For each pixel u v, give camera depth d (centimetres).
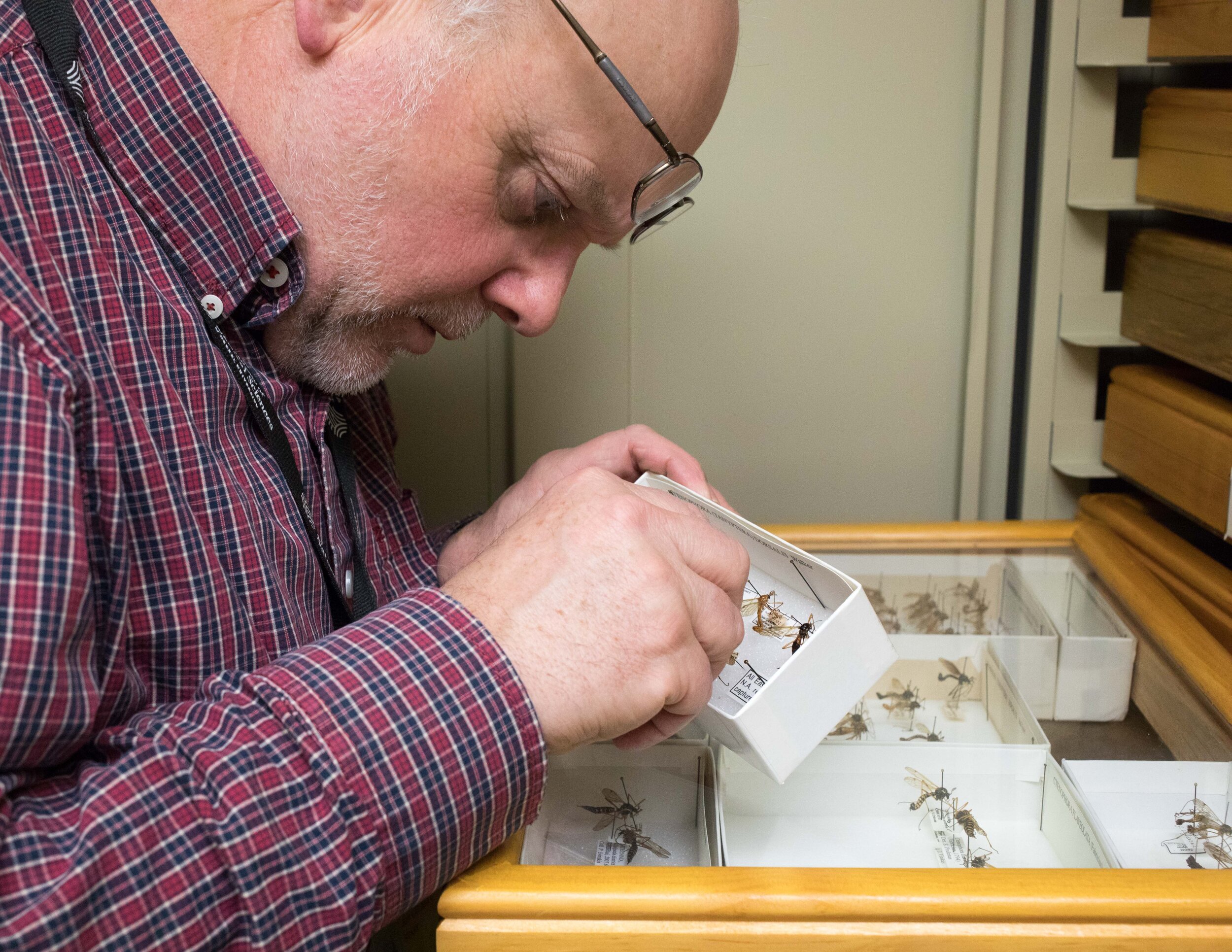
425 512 110
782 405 108
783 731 61
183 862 52
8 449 52
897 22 100
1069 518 107
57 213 62
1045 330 103
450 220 67
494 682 57
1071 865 64
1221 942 55
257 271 67
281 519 68
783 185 104
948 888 56
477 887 57
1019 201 103
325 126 66
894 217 104
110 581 58
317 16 63
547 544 61
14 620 51
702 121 68
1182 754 71
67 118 65
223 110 64
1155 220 102
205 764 54
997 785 69
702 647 62
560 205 69
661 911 56
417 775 56
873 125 102
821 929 56
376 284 69
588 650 58
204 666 62
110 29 65
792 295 106
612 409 107
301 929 54
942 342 107
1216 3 84
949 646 83
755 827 66
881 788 67
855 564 93
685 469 81
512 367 106
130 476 60
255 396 69
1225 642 80
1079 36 96
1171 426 90
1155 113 94
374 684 56
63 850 51
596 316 105
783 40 101
